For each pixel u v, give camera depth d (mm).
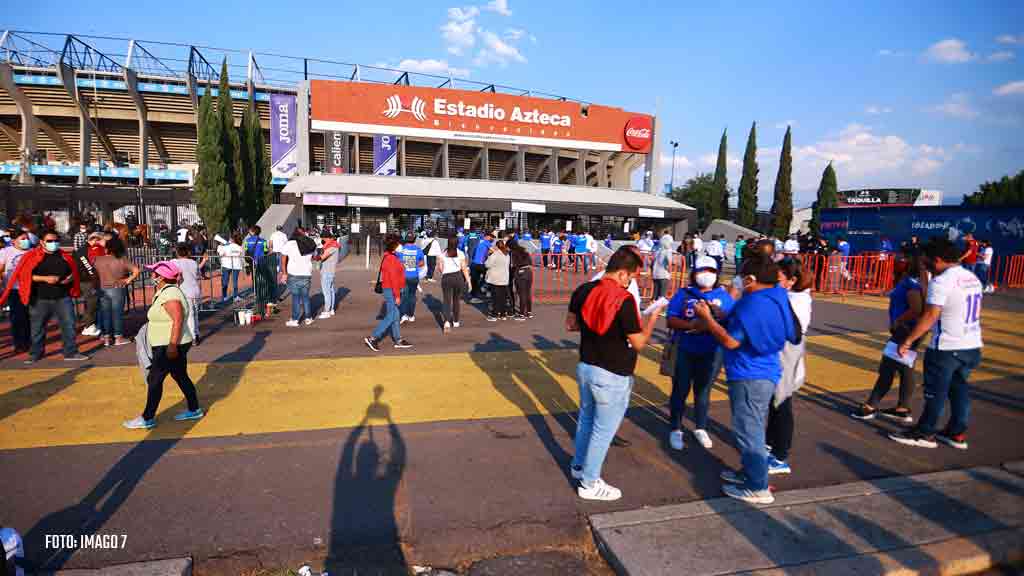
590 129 39500
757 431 3670
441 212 33406
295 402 5656
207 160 25125
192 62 37812
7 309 10195
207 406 5473
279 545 3170
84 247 9039
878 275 18031
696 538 3270
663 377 7164
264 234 23922
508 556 3262
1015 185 44719
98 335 8711
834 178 48906
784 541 3250
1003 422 5570
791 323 3564
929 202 52500
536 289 16594
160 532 3240
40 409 5285
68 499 3580
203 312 11211
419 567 3133
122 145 42281
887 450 4781
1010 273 20312
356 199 28625
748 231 39594
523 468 4234
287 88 40688
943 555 3133
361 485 3877
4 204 21703
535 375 6945
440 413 5434
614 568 3115
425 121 34969
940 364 4699
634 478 4137
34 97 36219
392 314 8156
